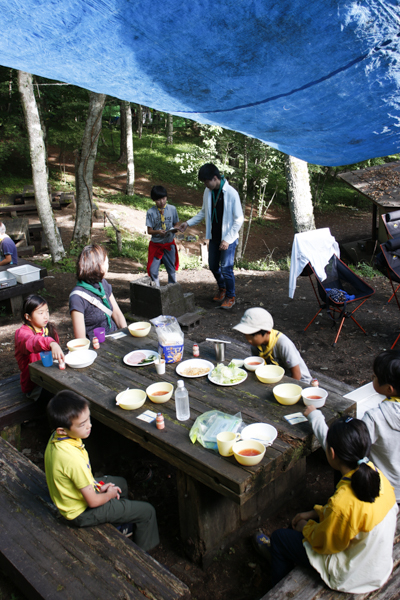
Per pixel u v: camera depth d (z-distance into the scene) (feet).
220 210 21.22
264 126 11.52
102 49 7.87
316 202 69.72
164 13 6.82
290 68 8.61
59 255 32.89
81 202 36.17
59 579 6.89
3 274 22.90
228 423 8.16
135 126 102.17
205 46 7.86
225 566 8.90
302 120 10.94
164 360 11.05
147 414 8.87
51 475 7.65
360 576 6.44
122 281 29.40
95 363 11.25
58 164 68.13
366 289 19.39
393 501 6.70
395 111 10.31
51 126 67.46
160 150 82.79
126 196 59.72
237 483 6.73
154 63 8.42
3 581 8.45
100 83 9.44
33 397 12.53
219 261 22.95
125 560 7.22
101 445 11.95
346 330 20.02
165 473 11.88
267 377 9.82
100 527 8.04
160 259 21.77
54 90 58.08
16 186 58.08
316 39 7.67
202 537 8.57
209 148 39.86
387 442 7.89
